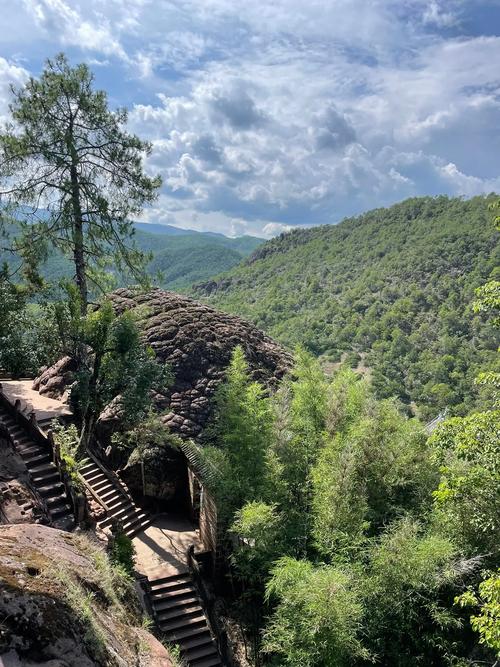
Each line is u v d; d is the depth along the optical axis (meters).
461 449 9.53
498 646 7.89
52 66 18.89
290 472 13.95
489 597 8.35
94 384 17.05
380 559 10.03
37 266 21.09
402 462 12.88
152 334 24.80
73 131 19.58
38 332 21.19
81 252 20.97
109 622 6.84
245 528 11.71
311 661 9.28
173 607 14.77
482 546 10.69
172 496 19.55
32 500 12.45
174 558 16.67
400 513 12.34
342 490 11.30
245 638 14.07
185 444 18.14
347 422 14.73
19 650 4.63
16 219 19.45
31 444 15.61
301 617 9.50
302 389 16.06
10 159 18.53
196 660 13.65
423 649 10.12
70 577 6.37
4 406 17.17
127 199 21.06
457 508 10.73
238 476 14.33
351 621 8.99
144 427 18.11
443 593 10.65
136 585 12.24
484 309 10.55
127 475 19.52
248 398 15.46
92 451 19.95
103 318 16.70
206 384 22.45
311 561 11.59
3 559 5.70
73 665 4.97
